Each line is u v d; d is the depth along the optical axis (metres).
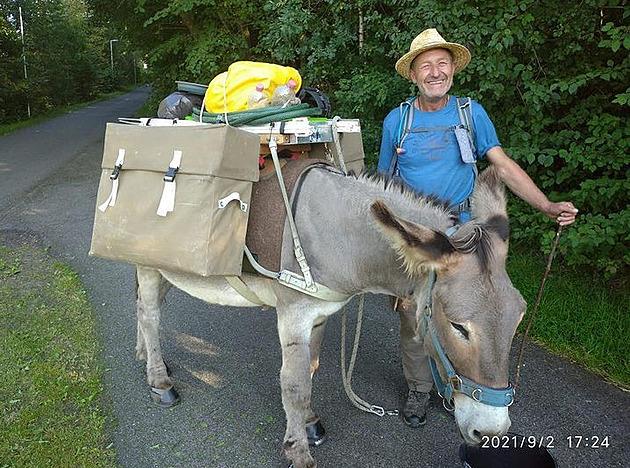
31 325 4.29
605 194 4.45
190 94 3.20
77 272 5.46
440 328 1.96
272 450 2.89
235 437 3.00
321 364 3.74
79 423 3.10
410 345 2.95
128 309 4.63
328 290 2.40
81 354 3.87
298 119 2.45
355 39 7.06
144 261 2.47
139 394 3.40
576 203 4.71
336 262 2.35
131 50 15.51
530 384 3.43
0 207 7.86
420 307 2.11
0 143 14.23
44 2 26.48
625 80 4.50
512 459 2.62
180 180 2.33
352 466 2.76
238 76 2.65
